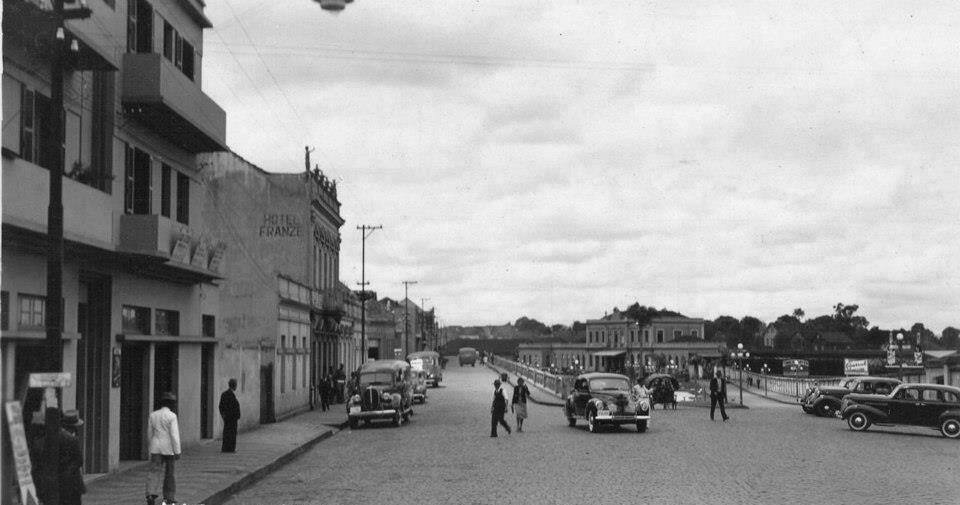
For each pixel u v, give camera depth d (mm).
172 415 15711
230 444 25391
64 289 18484
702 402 57719
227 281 40594
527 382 84500
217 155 45625
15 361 16125
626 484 19234
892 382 36969
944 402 33094
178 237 22750
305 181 51094
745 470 21703
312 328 52000
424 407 53219
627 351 152375
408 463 24078
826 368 120312
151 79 21828
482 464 23531
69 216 17359
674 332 165125
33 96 17188
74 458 12633
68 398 18703
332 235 62375
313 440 30438
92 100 20844
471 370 137500
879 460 24031
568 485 19172
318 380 55062
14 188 15289
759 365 120125
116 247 19688
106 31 20328
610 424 34281
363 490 18812
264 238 50562
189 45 27516
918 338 60250
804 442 29625
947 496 17344
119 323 21797
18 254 16391
